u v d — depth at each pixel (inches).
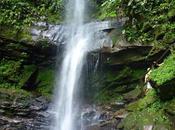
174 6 358.9
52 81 390.9
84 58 377.7
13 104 357.4
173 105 283.4
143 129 279.3
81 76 377.7
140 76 350.0
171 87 287.6
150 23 357.1
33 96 370.0
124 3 392.5
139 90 341.7
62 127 355.9
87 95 375.6
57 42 392.8
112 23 390.3
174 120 274.4
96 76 371.2
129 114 309.0
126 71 356.8
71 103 374.9
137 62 350.0
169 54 331.0
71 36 398.3
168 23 350.6
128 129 291.7
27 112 356.2
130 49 351.9
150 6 372.5
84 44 384.8
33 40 392.8
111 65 360.5
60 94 384.2
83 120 344.5
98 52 368.2
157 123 277.6
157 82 290.8
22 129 351.6
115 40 365.4
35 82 394.3
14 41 395.5
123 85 358.9
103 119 333.1
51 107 364.8
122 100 347.3
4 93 366.0
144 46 346.9
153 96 307.6
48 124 354.0
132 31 361.1
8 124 350.9
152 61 343.0
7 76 393.4
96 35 385.4
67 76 385.4
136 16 371.2
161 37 345.4
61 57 391.5
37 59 395.2
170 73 291.4
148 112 294.4
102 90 369.4
